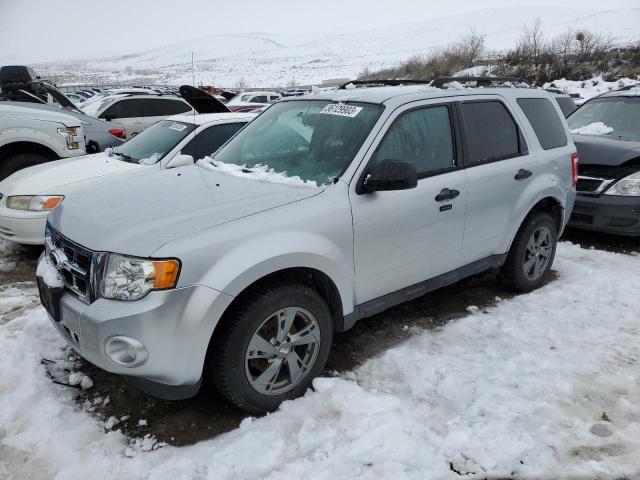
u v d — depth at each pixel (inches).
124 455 103.2
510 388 120.3
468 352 139.1
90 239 105.7
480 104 160.4
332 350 142.7
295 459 99.6
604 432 106.3
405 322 159.5
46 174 223.6
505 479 94.1
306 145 140.7
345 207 121.1
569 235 261.7
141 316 95.7
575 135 268.4
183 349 99.3
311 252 113.0
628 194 227.8
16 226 207.8
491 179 155.6
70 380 125.6
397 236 132.3
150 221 107.6
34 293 184.7
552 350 139.2
